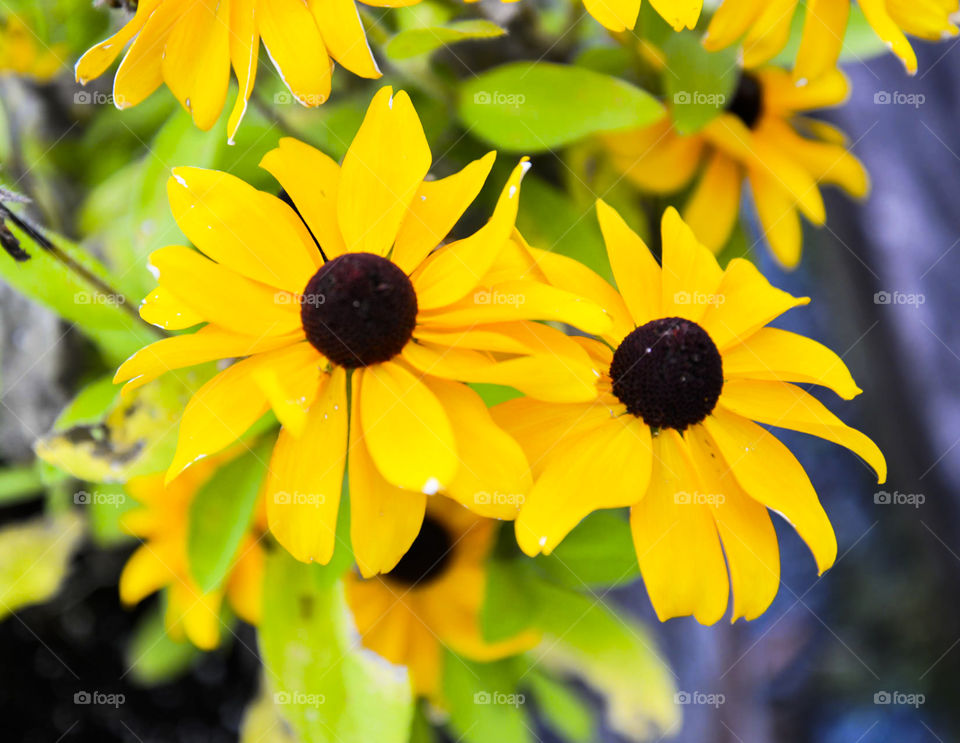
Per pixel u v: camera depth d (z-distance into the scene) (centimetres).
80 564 55
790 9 45
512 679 50
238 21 44
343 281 43
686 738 62
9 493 53
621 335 44
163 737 56
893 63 61
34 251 47
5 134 51
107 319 48
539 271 44
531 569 50
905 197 64
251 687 56
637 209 50
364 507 43
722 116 49
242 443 47
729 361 45
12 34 50
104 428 47
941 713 88
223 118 48
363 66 43
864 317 70
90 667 56
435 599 50
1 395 53
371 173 44
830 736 90
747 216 61
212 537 47
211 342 43
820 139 51
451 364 43
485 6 49
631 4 44
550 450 43
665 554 43
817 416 44
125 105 44
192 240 43
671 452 44
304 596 48
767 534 44
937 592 87
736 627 66
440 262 43
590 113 47
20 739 55
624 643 49
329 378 43
